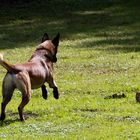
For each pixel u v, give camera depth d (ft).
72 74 69.77
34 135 37.60
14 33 115.03
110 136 36.73
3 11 138.41
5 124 40.75
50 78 44.65
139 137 36.50
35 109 46.60
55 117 43.19
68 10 138.92
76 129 39.11
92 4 144.36
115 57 83.92
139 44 98.22
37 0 147.64
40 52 44.29
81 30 115.34
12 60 85.05
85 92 56.49
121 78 65.31
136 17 128.36
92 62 79.56
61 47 96.63
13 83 40.91
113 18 127.95
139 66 75.15
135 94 53.06
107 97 52.26
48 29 118.11
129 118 42.52
